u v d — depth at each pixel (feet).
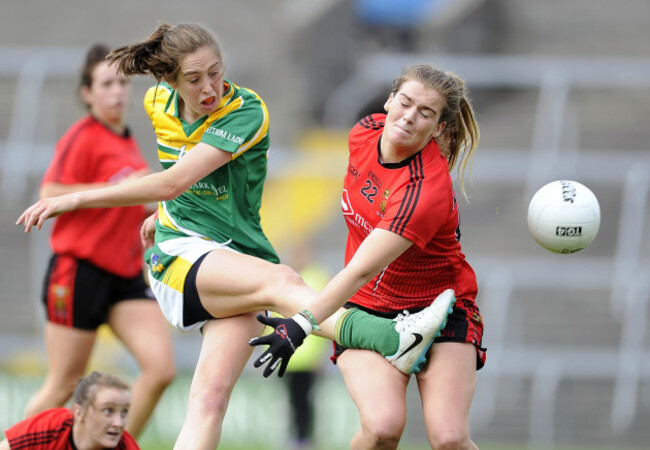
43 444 68.33
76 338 77.15
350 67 193.98
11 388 122.31
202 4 217.15
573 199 56.70
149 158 176.45
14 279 158.30
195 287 53.62
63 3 216.74
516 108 183.62
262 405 121.49
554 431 135.03
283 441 120.16
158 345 76.79
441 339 55.67
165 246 55.11
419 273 55.36
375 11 195.72
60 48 205.16
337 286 49.98
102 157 78.33
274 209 153.79
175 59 50.88
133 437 76.95
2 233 163.22
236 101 53.62
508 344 146.10
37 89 171.94
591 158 161.79
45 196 77.71
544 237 56.90
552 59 197.67
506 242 163.43
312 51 195.72
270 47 202.49
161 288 55.42
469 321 56.29
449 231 54.44
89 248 76.07
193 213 55.11
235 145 52.49
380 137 54.85
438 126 53.11
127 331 77.41
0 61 179.63
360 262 50.26
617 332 148.46
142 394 76.64
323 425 120.06
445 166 53.57
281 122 188.44
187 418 52.34
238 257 53.26
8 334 150.92
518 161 161.99
